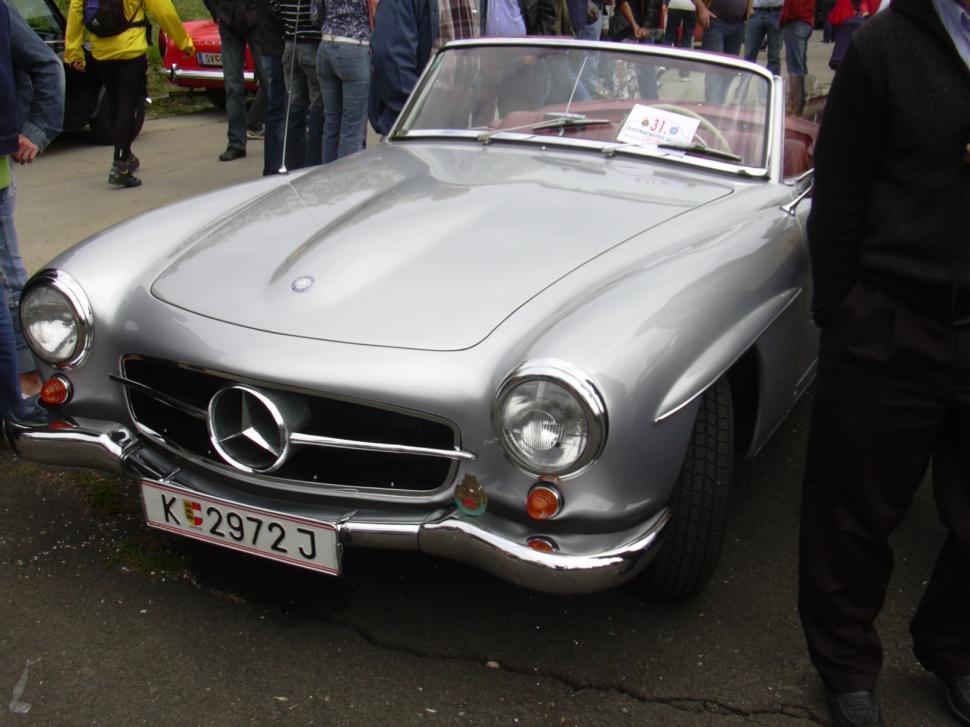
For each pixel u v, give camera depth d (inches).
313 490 92.4
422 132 147.4
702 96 134.4
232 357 90.8
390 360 87.3
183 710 88.0
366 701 89.8
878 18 76.3
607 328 84.1
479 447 85.7
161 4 276.5
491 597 105.3
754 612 105.0
